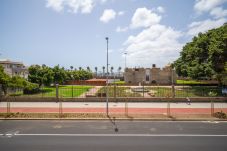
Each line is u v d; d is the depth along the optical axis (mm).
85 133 13102
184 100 25047
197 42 38062
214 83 51438
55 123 15781
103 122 16094
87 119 16922
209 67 32719
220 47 30516
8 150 10227
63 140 11719
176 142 11359
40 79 39188
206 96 27016
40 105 23203
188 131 13555
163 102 24984
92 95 27750
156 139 11883
